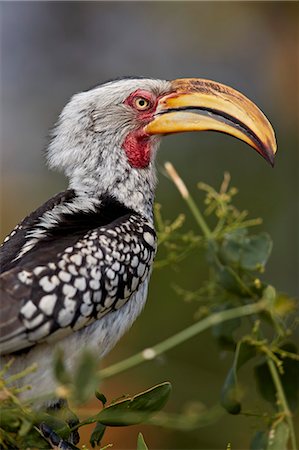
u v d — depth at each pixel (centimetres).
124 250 897
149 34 2031
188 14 1983
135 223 937
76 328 852
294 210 1642
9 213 1836
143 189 1010
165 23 2014
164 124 1009
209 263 1064
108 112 1003
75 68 2041
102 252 877
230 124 1002
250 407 1366
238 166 1653
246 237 1054
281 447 934
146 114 1012
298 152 1727
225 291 1047
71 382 720
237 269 1050
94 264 866
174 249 1182
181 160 1638
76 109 1009
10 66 2039
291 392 1021
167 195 1553
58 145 1014
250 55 1934
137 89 1010
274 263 1609
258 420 1083
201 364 1448
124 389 1447
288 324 1336
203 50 1977
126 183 999
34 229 912
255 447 948
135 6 2036
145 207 1009
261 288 1022
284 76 1852
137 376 1450
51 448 796
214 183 1633
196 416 1042
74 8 2055
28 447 791
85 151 1002
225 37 1955
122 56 2028
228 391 958
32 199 1855
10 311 816
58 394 707
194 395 1432
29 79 2038
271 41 1898
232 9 1934
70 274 848
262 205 1638
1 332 810
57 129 1023
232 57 1955
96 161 999
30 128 1992
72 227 923
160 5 2003
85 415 947
